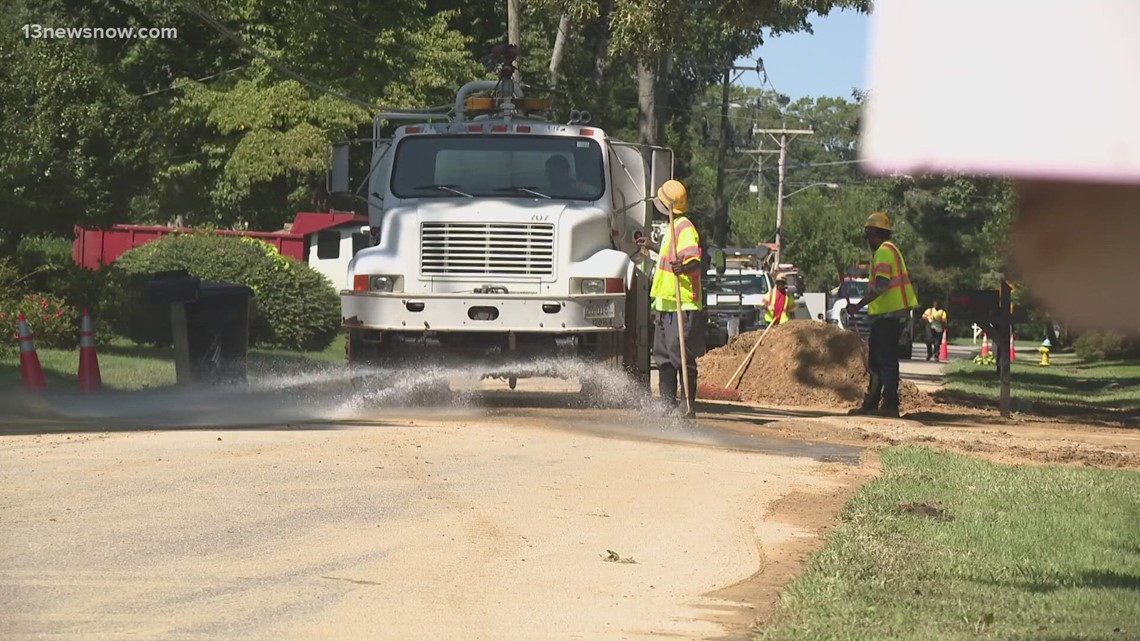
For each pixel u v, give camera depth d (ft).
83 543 51.39
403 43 298.15
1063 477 80.48
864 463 87.71
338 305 230.89
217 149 303.89
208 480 65.36
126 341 185.57
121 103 173.68
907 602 46.32
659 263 107.04
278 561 50.14
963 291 138.31
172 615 42.11
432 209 111.45
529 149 116.37
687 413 105.81
